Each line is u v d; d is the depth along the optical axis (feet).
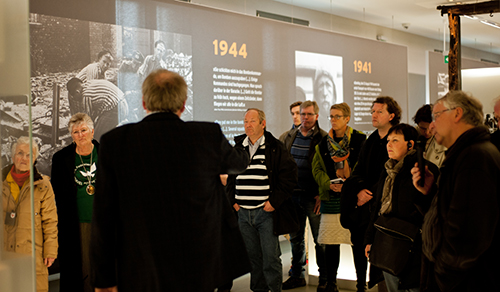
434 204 5.44
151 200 4.78
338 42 22.48
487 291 4.71
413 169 6.18
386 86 25.88
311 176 11.94
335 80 22.30
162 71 5.31
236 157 5.63
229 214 5.60
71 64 12.35
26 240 4.68
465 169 4.76
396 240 6.51
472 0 21.90
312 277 12.60
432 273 5.53
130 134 4.87
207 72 16.21
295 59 20.01
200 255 4.95
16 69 4.56
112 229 4.80
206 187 5.14
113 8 13.32
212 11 16.37
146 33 14.21
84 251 9.45
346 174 10.97
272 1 22.36
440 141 5.44
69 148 9.63
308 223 12.63
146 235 4.72
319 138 12.05
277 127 19.16
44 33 11.77
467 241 4.61
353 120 23.57
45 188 9.02
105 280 4.76
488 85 22.88
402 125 6.97
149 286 4.68
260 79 18.34
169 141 4.97
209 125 5.41
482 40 37.76
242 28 17.54
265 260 10.03
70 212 9.35
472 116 5.11
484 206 4.57
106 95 13.16
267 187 10.07
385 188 6.95
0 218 4.69
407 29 31.78
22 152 4.63
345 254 11.94
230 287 11.25
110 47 13.24
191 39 15.64
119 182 4.75
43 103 11.80
